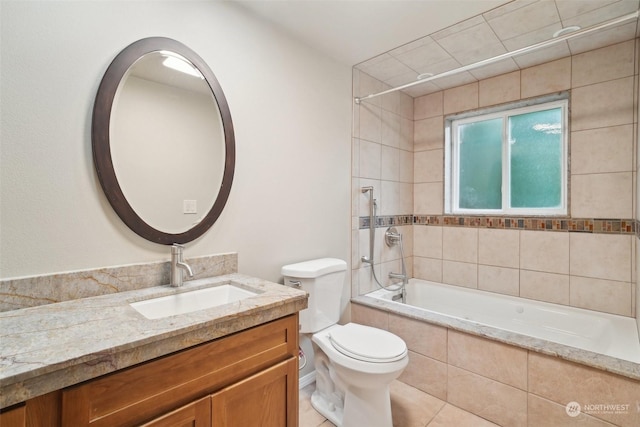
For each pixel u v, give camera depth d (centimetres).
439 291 275
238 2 163
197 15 149
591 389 142
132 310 103
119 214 124
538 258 234
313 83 208
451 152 289
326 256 219
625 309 200
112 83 121
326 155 218
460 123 284
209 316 97
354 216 242
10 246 103
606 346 176
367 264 255
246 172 170
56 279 110
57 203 111
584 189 214
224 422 99
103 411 76
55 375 69
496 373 170
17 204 104
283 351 118
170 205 139
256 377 108
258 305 108
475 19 180
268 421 112
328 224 220
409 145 298
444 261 285
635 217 194
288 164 192
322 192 216
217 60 156
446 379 189
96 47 119
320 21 181
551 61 225
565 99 229
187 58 143
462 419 173
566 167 226
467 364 180
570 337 208
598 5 166
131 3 128
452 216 279
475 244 266
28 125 106
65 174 113
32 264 107
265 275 180
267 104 180
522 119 251
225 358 100
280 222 188
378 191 264
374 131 259
